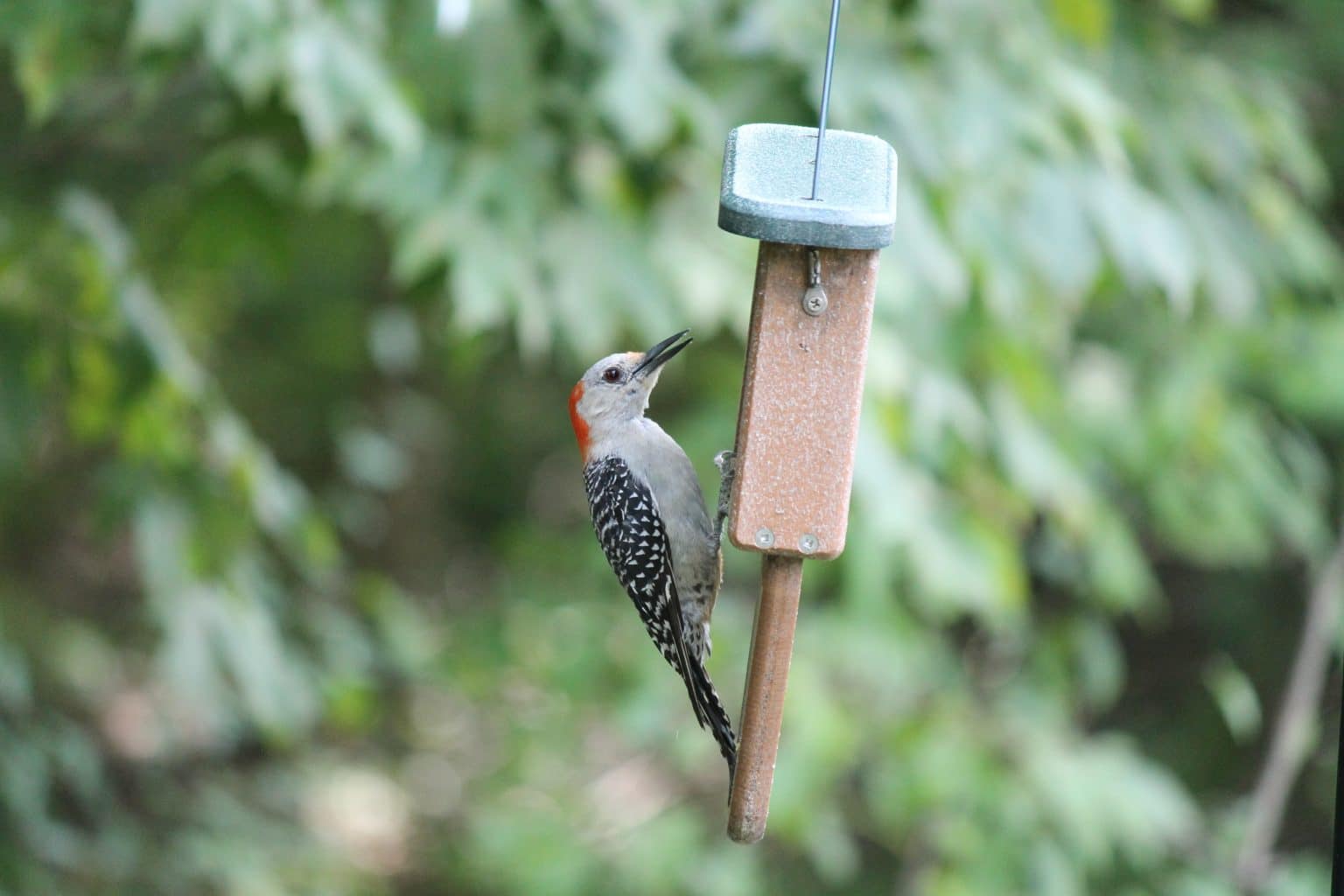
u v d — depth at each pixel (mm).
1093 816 11398
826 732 11133
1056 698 12703
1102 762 11867
